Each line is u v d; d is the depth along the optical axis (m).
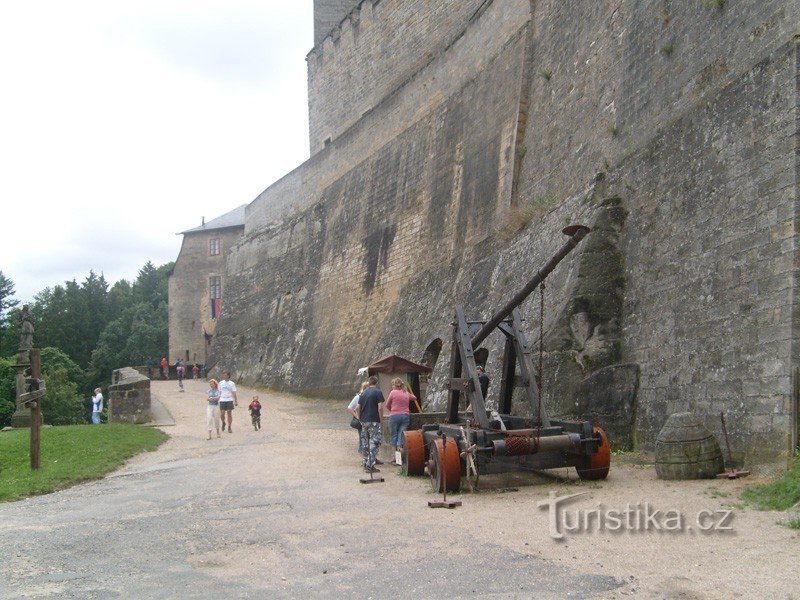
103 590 6.24
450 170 29.81
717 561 6.14
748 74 11.88
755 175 11.27
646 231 14.46
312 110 48.59
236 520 9.16
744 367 10.80
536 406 11.09
